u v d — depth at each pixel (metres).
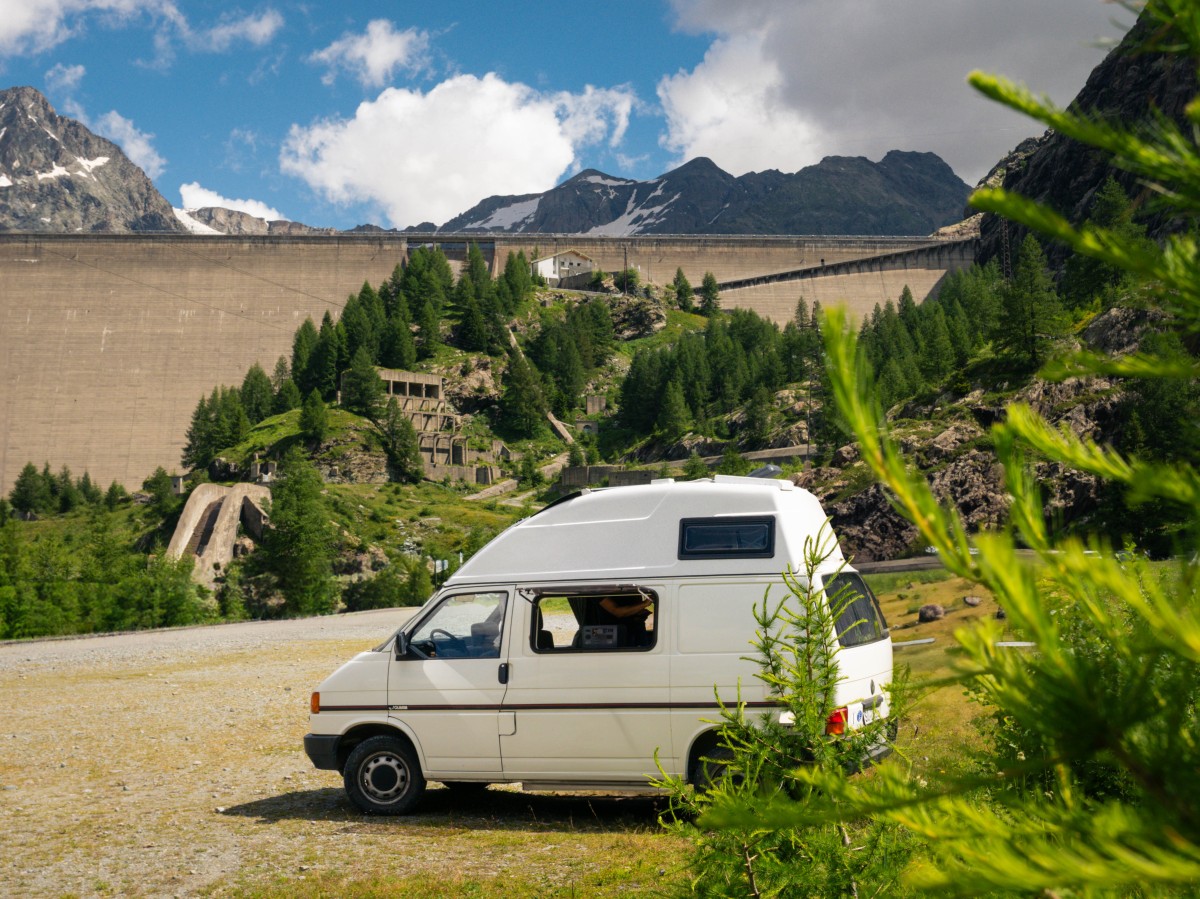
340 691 10.29
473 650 9.95
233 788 12.06
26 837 9.97
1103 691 0.73
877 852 2.84
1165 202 0.75
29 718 18.58
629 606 9.46
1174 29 0.70
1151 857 0.67
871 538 60.19
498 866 8.23
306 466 150.75
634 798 10.74
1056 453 0.81
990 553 0.74
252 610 104.81
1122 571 0.73
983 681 0.79
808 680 3.86
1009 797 0.85
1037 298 79.19
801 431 176.38
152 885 8.25
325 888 7.86
